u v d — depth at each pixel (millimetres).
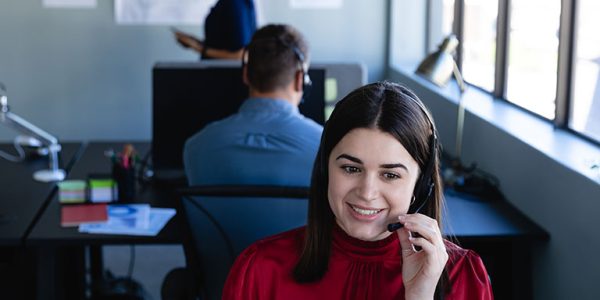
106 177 2617
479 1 3775
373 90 1186
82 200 2553
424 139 1170
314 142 2018
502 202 2574
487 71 3643
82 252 3021
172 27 4992
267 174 2006
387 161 1147
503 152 2686
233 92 2736
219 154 2020
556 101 2686
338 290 1277
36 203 2545
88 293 3232
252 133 2018
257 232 1979
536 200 2379
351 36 5039
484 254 2412
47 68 5004
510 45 3320
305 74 2170
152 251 4117
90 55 5008
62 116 5074
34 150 3146
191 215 1986
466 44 4094
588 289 2059
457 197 2588
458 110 3273
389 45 5012
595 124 2469
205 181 2045
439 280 1253
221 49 3945
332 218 1278
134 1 4945
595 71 2467
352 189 1177
